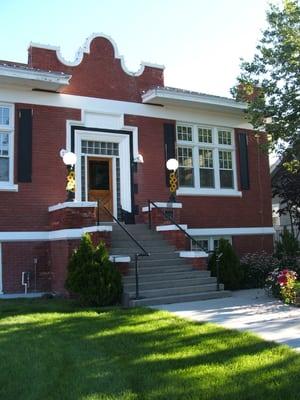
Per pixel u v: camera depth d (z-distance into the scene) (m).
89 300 11.84
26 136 15.06
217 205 18.77
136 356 7.05
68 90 15.98
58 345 7.77
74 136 15.94
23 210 14.73
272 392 5.48
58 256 13.95
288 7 14.15
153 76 17.84
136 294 12.08
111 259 12.78
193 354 7.08
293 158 15.75
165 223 15.93
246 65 14.94
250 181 19.84
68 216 13.45
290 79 14.55
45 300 12.91
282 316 10.09
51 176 15.28
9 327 9.14
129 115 17.11
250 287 15.56
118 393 5.54
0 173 14.66
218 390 5.56
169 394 5.47
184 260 14.38
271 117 15.17
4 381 6.06
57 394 5.54
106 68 16.84
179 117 18.17
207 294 12.90
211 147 18.92
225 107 18.52
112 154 16.86
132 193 16.81
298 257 16.77
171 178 16.83
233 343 7.66
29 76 14.45
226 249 15.19
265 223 20.00
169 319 9.79
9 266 14.38
